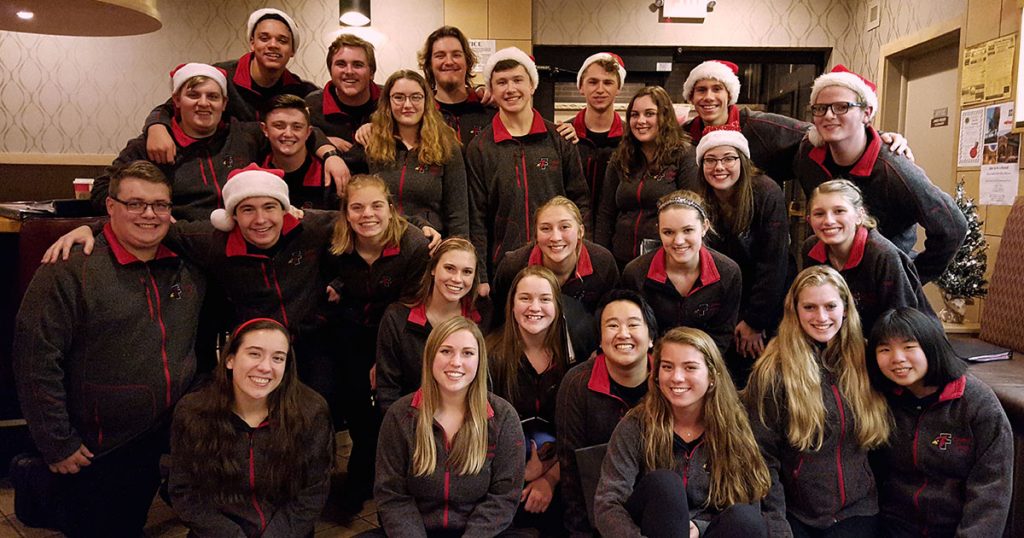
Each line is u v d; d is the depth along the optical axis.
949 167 4.27
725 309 2.53
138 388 2.30
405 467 2.10
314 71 5.04
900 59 4.66
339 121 3.18
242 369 2.03
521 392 2.43
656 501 1.85
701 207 2.43
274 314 2.52
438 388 2.07
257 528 2.11
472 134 3.22
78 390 2.29
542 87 5.12
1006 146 3.41
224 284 2.48
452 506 2.10
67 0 2.36
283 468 2.11
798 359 2.07
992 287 3.14
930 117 4.45
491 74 2.97
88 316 2.24
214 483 2.07
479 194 2.98
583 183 3.02
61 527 2.38
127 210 2.21
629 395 2.22
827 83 2.52
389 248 2.53
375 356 2.68
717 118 3.02
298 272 2.53
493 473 2.12
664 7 5.09
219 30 4.93
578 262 2.60
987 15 3.56
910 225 2.59
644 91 2.83
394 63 5.05
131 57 4.87
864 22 5.00
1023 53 3.29
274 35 3.07
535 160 2.94
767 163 2.99
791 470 2.10
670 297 2.52
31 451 2.64
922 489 2.04
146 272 2.33
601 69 3.14
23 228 2.70
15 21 2.56
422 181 2.84
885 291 2.31
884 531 2.10
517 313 2.34
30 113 4.80
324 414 2.21
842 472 2.06
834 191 2.33
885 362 2.02
